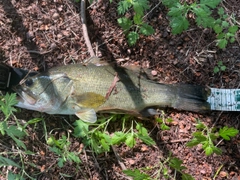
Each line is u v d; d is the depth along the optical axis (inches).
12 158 29.0
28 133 29.0
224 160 28.1
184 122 28.6
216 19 29.1
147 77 27.4
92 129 28.2
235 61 28.8
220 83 28.8
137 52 29.4
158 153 28.6
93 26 29.8
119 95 27.0
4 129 24.9
